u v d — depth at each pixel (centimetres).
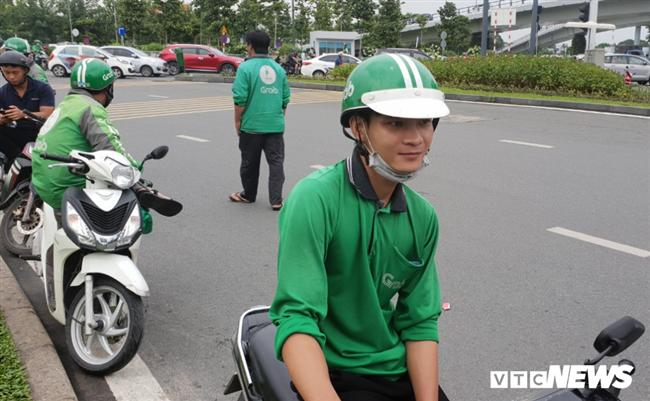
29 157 516
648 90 1808
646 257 532
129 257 358
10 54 527
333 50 4609
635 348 380
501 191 750
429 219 184
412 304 188
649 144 1057
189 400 328
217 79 2573
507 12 2470
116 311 342
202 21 4944
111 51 2962
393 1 5325
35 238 464
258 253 551
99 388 338
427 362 184
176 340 393
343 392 181
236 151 1029
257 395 192
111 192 350
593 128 1234
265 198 738
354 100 167
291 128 1265
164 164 929
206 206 701
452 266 509
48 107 551
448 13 6088
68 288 360
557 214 656
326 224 168
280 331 164
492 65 1981
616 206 688
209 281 489
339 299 178
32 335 370
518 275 491
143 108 1622
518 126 1269
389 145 164
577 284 474
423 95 163
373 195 171
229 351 380
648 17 5822
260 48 662
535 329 403
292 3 5381
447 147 1034
